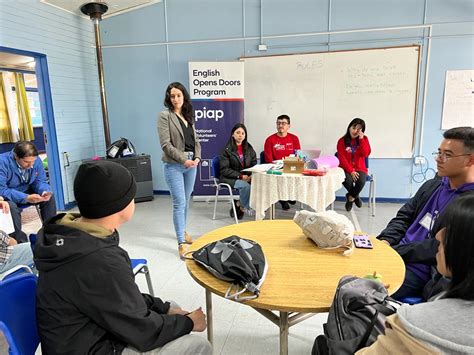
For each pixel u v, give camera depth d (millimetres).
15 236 2514
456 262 688
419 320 663
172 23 4695
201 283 1170
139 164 4734
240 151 4000
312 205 2855
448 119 4242
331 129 4535
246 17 4496
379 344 741
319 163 3086
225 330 1940
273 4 4387
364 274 1210
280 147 4129
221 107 4547
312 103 4520
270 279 1184
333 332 934
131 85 5004
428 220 1614
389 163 4484
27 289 1074
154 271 2684
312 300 1045
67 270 933
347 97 4406
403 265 1283
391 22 4152
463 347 597
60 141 4426
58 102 4371
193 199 4828
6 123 6387
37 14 3994
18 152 2793
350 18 4238
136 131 5156
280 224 1793
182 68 4820
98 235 1002
